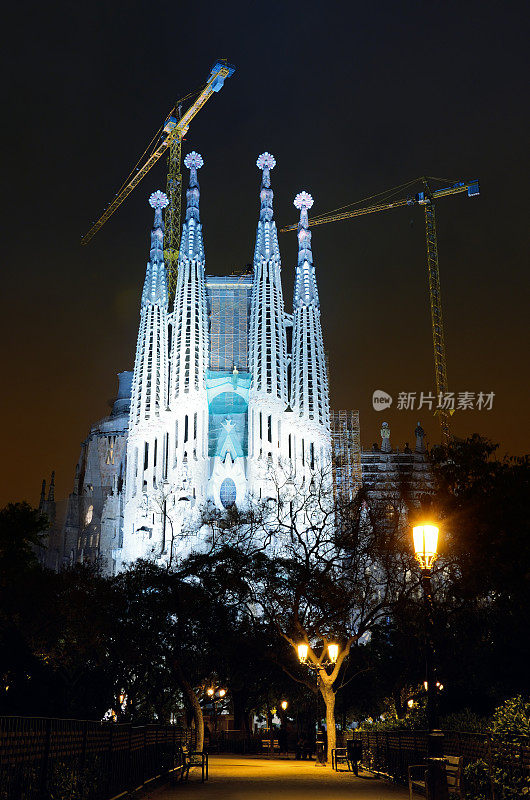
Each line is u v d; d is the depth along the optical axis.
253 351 196.62
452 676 51.19
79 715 58.84
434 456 55.75
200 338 198.25
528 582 48.44
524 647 47.56
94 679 70.50
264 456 185.38
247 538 83.50
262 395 190.75
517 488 50.69
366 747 45.56
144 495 186.62
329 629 60.84
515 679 47.38
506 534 49.69
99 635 67.50
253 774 42.38
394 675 70.00
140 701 75.75
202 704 81.50
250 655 65.88
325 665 63.75
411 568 58.19
